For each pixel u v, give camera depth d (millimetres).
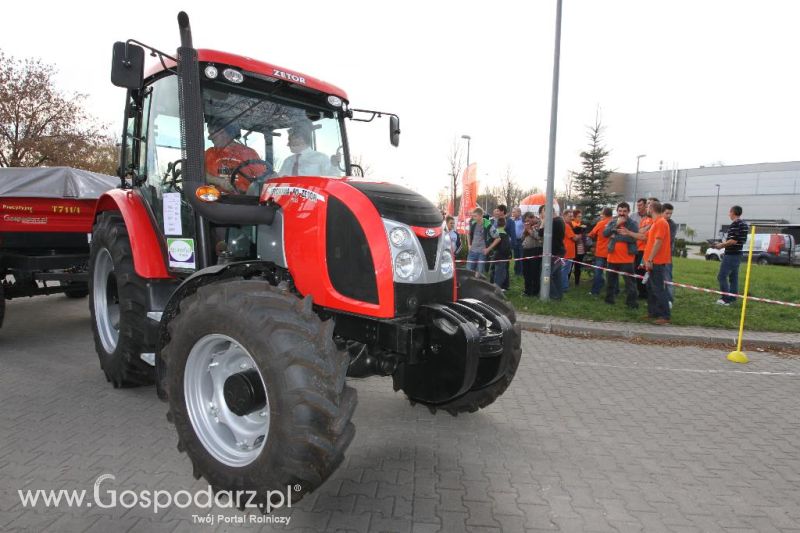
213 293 2611
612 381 5176
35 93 19516
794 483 3197
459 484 3045
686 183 69688
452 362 2826
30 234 6145
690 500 2965
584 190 21375
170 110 3809
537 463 3357
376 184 3080
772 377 5441
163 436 3547
